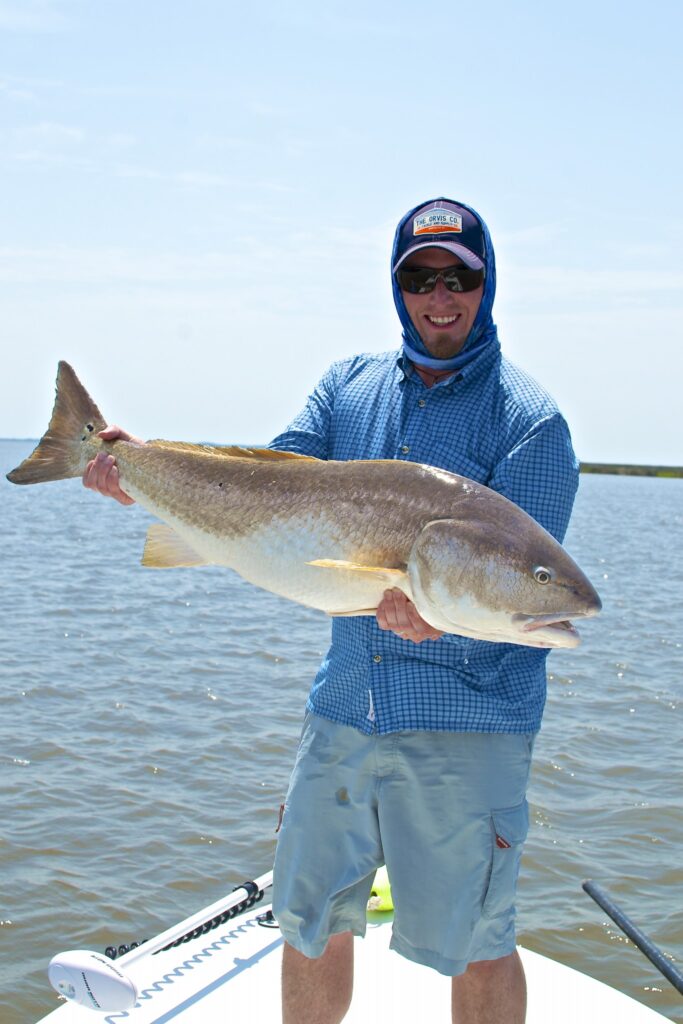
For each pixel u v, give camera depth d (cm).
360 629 359
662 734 1154
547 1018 415
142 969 439
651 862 812
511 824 348
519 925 720
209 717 1154
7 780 942
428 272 361
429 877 348
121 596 2072
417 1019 410
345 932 379
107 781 946
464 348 368
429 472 338
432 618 326
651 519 6850
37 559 2736
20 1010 611
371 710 353
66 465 404
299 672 1388
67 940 686
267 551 354
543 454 350
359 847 364
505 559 316
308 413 401
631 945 695
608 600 2361
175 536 384
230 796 920
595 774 1012
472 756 345
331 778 364
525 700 354
